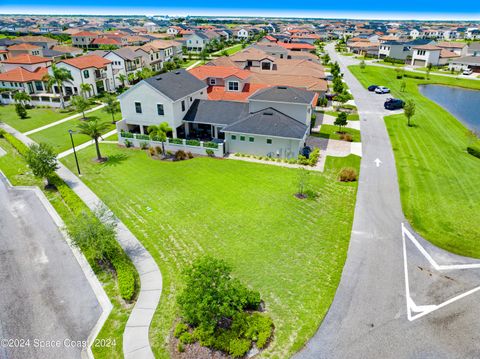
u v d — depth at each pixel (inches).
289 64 2935.5
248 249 930.1
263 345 650.8
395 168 1449.3
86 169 1437.0
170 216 1088.8
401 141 1770.4
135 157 1562.5
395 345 661.3
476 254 919.7
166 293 786.2
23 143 1720.0
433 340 673.0
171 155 1581.0
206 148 1560.0
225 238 978.1
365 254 914.7
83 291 804.6
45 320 727.7
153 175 1380.4
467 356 642.8
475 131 2006.6
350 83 3255.4
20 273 863.1
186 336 658.2
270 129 1515.7
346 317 720.3
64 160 1528.1
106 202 1175.6
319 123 2059.5
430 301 765.3
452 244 960.3
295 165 1478.8
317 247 940.0
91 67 2728.8
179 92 1684.3
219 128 1720.0
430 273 850.1
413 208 1139.3
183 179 1343.5
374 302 759.7
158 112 1647.4
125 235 994.1
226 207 1139.3
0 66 2979.8
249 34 7273.6
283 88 1704.0
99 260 905.5
